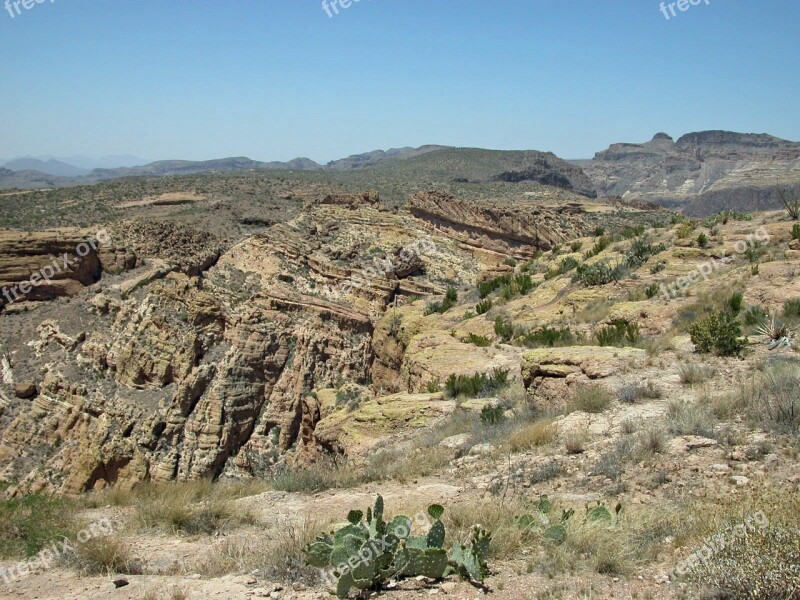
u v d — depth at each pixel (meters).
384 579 7.20
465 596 6.74
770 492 7.99
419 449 14.72
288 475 14.05
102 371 41.62
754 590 6.04
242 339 43.91
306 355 45.19
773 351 15.72
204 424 39.69
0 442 38.19
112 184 104.19
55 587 7.88
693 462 9.85
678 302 21.33
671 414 11.87
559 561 7.27
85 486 36.50
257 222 73.25
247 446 41.06
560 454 11.51
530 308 28.09
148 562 8.66
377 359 37.44
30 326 44.12
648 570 6.99
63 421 38.81
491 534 7.71
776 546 6.15
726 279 22.20
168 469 37.31
